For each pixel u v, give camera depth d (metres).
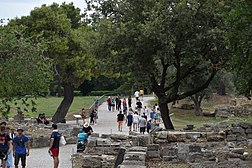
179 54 32.78
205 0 30.55
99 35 32.44
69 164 22.16
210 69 33.19
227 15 22.53
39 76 22.12
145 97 84.19
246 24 20.64
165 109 33.94
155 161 18.42
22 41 22.03
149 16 30.72
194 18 30.84
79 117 46.91
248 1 20.25
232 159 18.72
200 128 28.98
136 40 30.50
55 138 19.00
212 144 21.66
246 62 21.42
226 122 31.92
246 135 23.83
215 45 30.94
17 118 40.66
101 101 70.25
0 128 18.72
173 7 30.67
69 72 43.94
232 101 58.19
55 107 63.16
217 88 66.25
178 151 18.59
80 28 45.28
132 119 39.56
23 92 22.19
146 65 31.94
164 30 30.16
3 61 21.48
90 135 25.94
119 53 32.31
